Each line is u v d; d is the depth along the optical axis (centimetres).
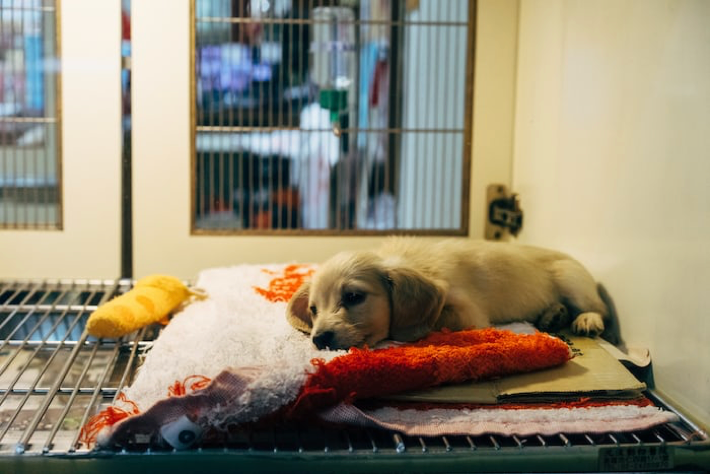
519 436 140
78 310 218
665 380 172
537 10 243
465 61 258
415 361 152
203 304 214
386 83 258
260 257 259
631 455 138
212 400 138
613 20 195
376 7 254
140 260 255
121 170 250
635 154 185
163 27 245
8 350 213
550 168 235
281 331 186
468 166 262
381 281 184
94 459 133
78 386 163
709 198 154
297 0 251
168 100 249
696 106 159
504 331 179
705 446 139
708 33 155
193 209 254
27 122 249
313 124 258
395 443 138
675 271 168
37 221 253
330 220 263
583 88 212
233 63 252
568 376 164
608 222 200
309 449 137
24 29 246
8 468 133
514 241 264
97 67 245
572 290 207
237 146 256
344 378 144
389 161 262
